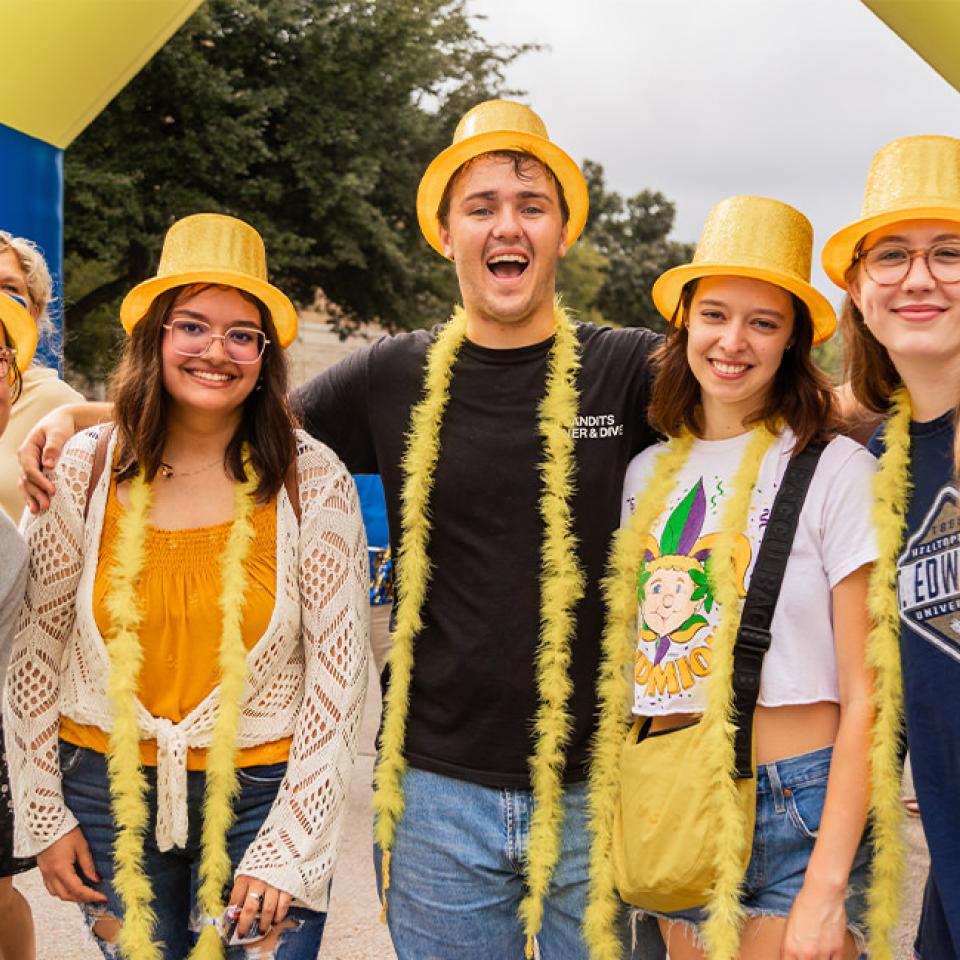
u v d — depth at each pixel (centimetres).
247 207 1394
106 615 208
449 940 223
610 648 222
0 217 487
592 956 216
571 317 249
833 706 201
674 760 201
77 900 210
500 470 226
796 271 215
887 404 213
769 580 199
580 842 221
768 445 212
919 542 191
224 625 206
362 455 251
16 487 285
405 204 1529
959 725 181
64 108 495
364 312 1580
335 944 346
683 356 222
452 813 221
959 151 195
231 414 221
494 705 220
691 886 195
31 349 229
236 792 208
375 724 542
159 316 214
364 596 221
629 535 222
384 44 1399
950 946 189
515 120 230
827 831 191
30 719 211
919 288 192
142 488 213
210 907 204
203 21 1252
